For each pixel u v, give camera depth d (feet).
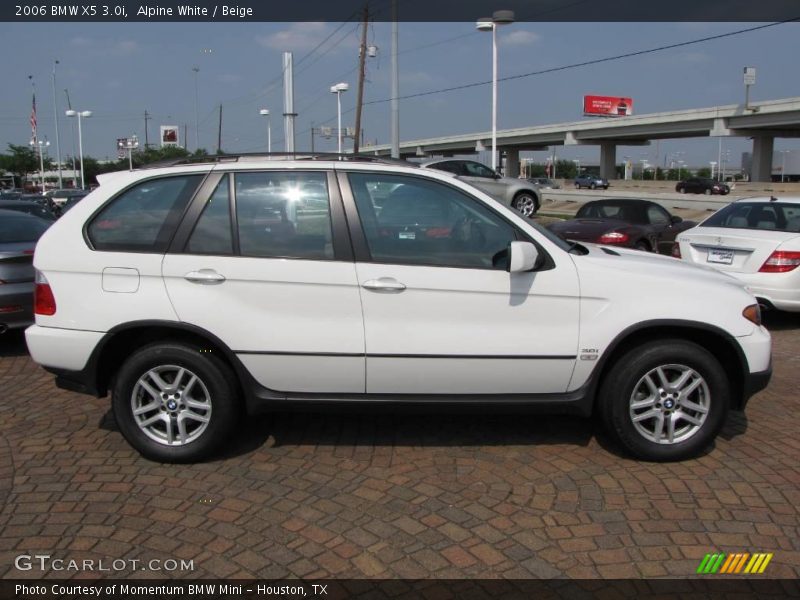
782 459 14.53
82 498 12.76
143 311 13.64
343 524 11.87
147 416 14.24
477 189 14.26
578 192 156.76
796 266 25.32
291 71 86.58
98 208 14.08
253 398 13.94
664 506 12.51
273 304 13.60
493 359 13.67
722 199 119.85
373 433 15.90
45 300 14.05
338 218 13.76
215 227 13.84
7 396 18.66
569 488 13.20
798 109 181.57
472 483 13.41
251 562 10.75
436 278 13.52
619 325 13.73
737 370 14.38
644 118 228.43
